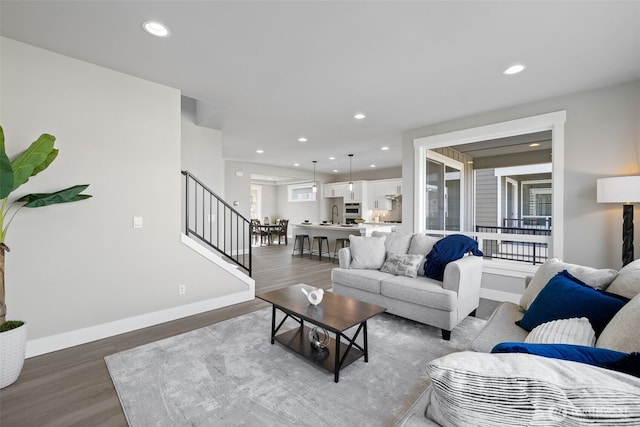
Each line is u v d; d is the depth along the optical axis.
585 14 1.98
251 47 2.42
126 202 2.86
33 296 2.39
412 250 3.55
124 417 1.68
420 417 0.85
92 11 1.97
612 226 3.11
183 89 3.25
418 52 2.50
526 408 0.63
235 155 7.30
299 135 5.30
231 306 3.60
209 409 1.74
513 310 2.17
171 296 3.15
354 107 3.80
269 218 12.84
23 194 2.33
